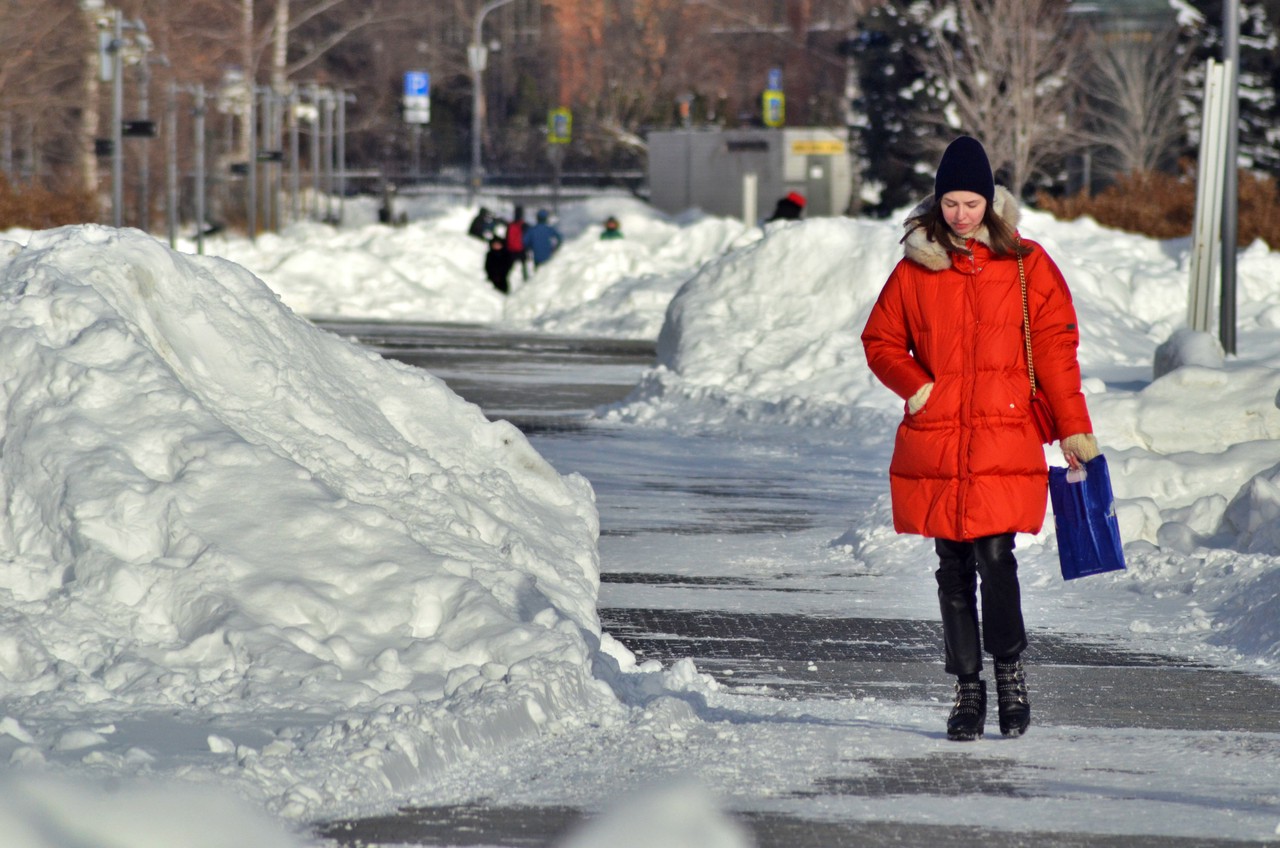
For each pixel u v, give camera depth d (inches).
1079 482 839.7
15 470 1028.5
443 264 5684.1
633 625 1184.2
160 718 813.9
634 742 832.9
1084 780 784.3
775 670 1047.0
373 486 1132.5
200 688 856.3
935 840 687.1
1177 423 1626.5
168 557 969.5
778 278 2984.7
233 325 1221.1
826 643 1131.3
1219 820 721.0
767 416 2544.3
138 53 5012.3
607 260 5255.9
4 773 691.4
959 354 845.8
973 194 836.6
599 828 692.7
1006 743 855.7
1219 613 1194.0
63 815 650.8
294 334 1277.1
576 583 1161.4
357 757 746.8
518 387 3134.8
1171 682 1014.4
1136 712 932.6
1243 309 3452.3
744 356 2812.5
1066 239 3993.6
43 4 7372.1
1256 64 7436.0
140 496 995.3
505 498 1251.8
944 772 794.2
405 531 1039.0
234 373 1185.4
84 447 1031.6
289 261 5516.7
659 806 725.3
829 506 1804.9
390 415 1309.1
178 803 674.8
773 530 1637.6
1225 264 2603.3
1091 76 7426.2
